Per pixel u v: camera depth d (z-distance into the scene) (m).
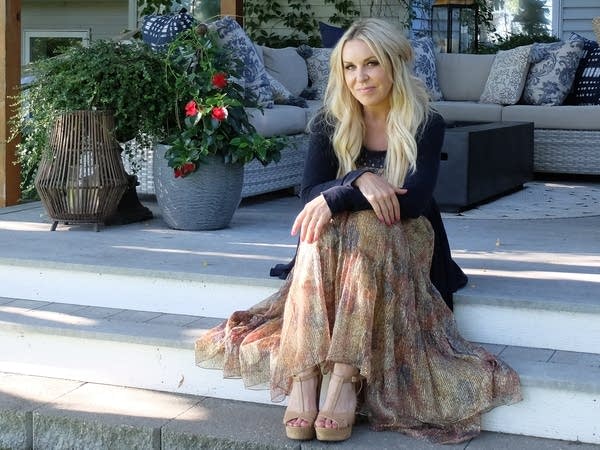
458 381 2.48
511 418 2.51
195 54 4.00
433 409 2.49
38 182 3.86
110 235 3.82
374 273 2.44
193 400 2.79
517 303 2.72
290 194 5.26
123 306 3.17
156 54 4.02
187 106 3.81
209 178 3.88
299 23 9.29
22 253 3.39
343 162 2.66
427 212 2.69
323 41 7.17
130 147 4.49
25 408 2.72
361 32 2.58
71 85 3.87
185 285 3.07
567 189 5.45
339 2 9.13
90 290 3.21
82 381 2.97
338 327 2.41
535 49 6.51
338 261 2.46
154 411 2.70
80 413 2.68
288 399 2.68
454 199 4.48
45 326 2.97
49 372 3.01
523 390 2.49
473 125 5.18
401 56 2.59
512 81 6.41
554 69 6.37
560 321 2.69
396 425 2.49
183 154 3.81
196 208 3.91
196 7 9.14
